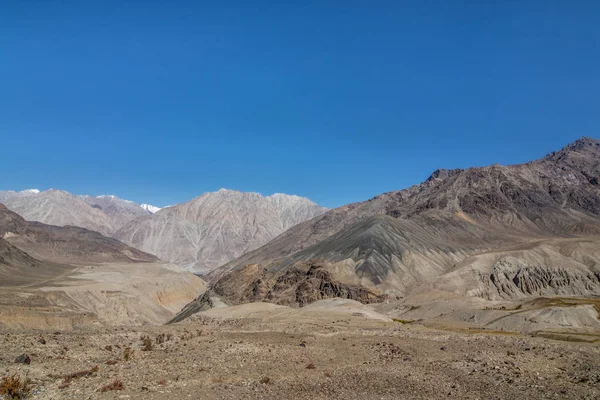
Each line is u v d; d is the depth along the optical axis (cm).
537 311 10944
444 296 14462
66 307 13375
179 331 6344
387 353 4856
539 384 3588
